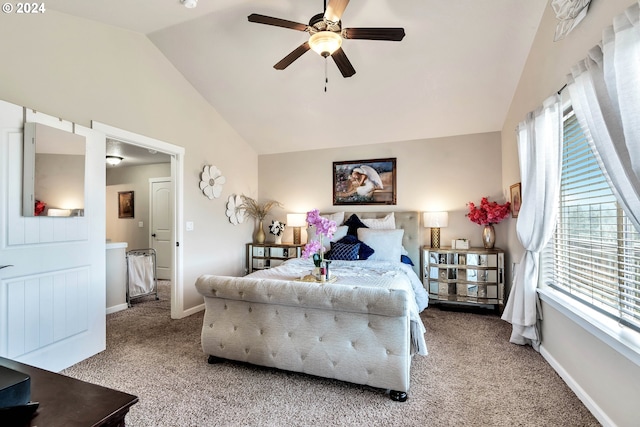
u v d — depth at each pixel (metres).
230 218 4.43
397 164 4.45
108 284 3.83
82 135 2.48
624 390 1.53
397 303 1.85
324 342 2.07
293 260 3.85
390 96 3.64
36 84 2.23
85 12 2.47
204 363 2.43
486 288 3.73
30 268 2.11
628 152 1.32
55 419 0.75
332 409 1.84
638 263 1.60
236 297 2.27
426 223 4.04
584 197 2.06
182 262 3.61
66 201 2.35
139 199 6.18
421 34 2.80
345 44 2.96
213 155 4.13
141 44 3.08
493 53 2.93
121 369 2.33
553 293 2.42
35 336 2.13
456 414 1.79
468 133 4.13
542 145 2.32
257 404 1.88
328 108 3.98
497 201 3.99
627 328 1.61
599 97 1.50
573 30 1.96
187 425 1.69
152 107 3.20
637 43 1.26
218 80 3.64
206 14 2.72
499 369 2.33
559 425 1.69
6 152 1.99
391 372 1.90
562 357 2.20
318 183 4.86
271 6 2.63
